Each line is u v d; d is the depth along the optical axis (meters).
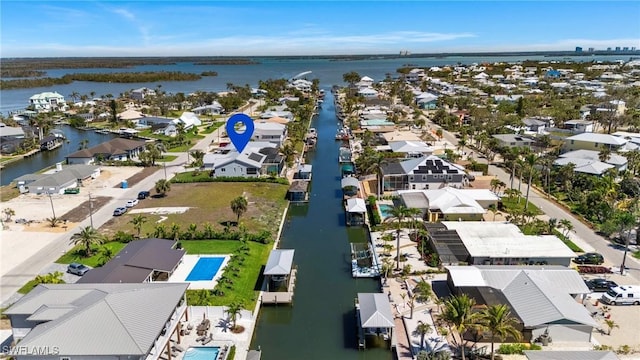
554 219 78.38
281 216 90.75
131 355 40.03
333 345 53.59
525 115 185.62
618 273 65.00
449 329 52.75
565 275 58.28
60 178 105.62
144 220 83.12
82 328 41.75
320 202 103.00
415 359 48.28
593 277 64.00
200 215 89.81
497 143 129.38
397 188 103.50
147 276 60.88
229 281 63.53
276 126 161.25
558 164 111.56
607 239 76.69
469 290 57.09
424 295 59.00
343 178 113.88
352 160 132.62
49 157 146.00
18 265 68.75
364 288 65.81
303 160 140.00
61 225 84.19
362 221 87.94
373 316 52.03
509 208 90.62
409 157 125.44
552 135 147.25
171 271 63.62
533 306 52.22
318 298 63.38
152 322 44.06
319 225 89.81
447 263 67.38
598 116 160.75
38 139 161.12
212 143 157.38
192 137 166.50
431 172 102.06
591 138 128.12
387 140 142.62
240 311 55.88
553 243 69.12
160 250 67.69
